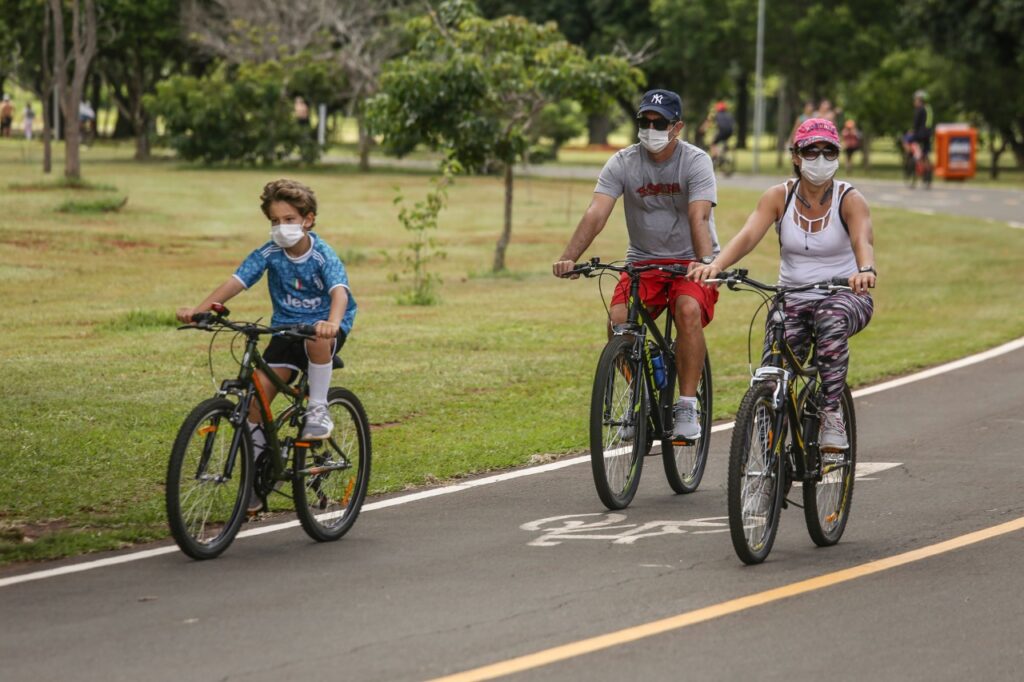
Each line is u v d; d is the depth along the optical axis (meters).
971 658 15.79
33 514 23.23
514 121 65.75
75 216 87.06
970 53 152.88
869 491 25.02
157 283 59.47
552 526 22.53
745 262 73.06
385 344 42.72
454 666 15.55
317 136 176.12
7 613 17.66
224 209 98.50
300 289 21.31
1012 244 77.81
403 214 57.22
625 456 23.92
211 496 20.56
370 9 156.75
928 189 124.94
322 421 21.12
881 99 167.50
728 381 37.75
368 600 18.19
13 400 32.41
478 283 63.50
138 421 30.45
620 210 107.38
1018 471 26.50
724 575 19.39
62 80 105.69
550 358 40.66
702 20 184.75
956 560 20.11
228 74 184.62
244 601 18.17
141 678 15.20
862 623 17.11
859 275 19.94
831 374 20.80
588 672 15.34
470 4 66.00
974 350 43.22
